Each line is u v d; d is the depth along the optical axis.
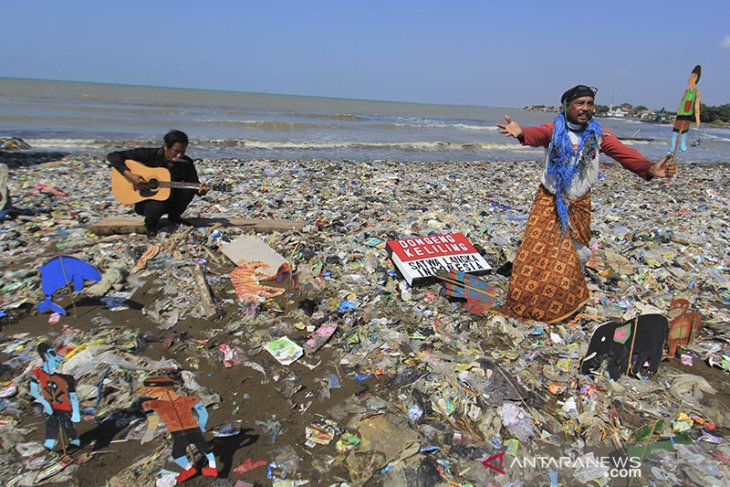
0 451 2.71
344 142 22.48
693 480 2.67
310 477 2.63
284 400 3.27
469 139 29.34
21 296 4.43
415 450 2.81
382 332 4.12
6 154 12.66
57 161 12.02
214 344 3.87
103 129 20.78
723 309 5.09
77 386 3.24
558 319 4.26
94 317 4.18
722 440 3.01
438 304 4.67
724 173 18.05
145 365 3.51
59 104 32.12
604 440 2.97
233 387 3.38
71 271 4.18
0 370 3.39
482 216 8.59
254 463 2.71
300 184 10.77
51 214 7.16
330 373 3.59
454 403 3.24
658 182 14.75
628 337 3.62
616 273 5.70
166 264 5.26
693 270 6.15
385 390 3.39
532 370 3.67
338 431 2.99
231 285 4.91
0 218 6.67
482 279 5.29
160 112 31.30
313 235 6.59
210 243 5.97
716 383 3.72
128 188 6.00
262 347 3.86
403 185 11.53
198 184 6.19
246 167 12.79
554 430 3.05
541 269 4.21
